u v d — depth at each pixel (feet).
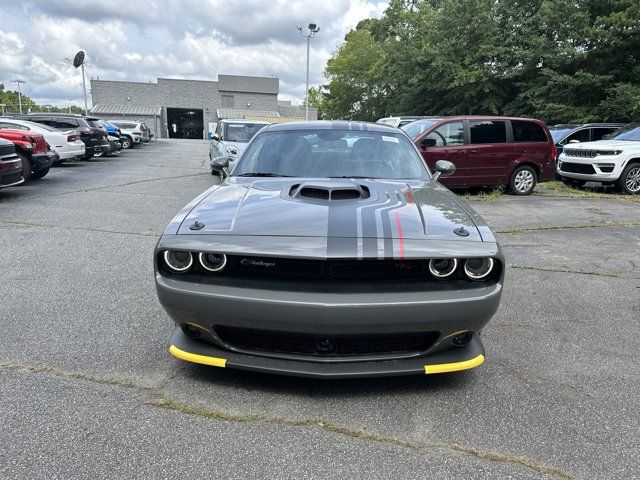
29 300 12.16
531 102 68.08
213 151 42.22
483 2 76.13
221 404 7.81
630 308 12.73
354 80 149.18
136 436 6.97
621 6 61.26
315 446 6.86
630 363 9.66
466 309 7.54
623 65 62.49
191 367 8.97
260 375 8.75
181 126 225.56
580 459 6.73
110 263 15.48
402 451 6.80
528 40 71.51
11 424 7.14
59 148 45.80
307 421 7.43
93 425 7.18
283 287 7.56
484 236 8.20
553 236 21.02
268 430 7.19
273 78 220.84
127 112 204.74
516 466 6.55
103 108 206.18
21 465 6.30
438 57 79.61
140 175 41.93
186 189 33.09
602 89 61.41
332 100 160.97
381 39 148.87
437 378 8.84
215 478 6.19
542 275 15.46
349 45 152.56
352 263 7.59
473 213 9.28
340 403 7.94
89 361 9.12
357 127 13.42
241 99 220.23
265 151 12.42
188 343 8.38
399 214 8.64
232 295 7.46
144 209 25.07
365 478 6.25
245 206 8.95
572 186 38.91
